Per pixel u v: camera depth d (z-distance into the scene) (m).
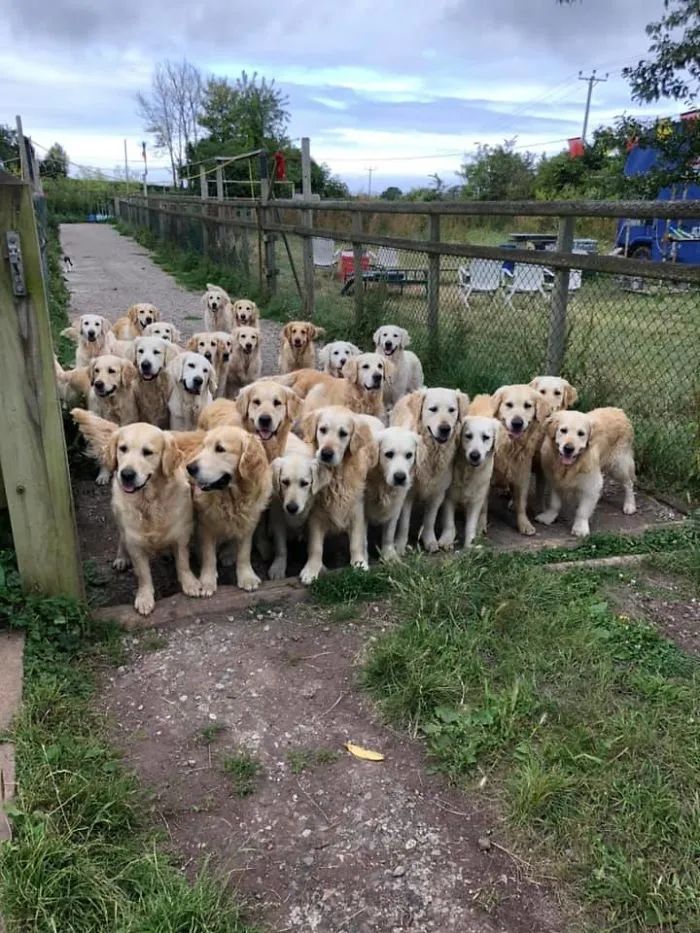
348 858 1.63
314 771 1.87
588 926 1.48
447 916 1.50
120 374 4.04
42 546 2.29
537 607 2.53
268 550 3.09
